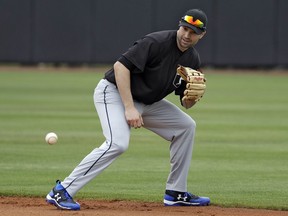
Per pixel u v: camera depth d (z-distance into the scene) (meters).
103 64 108.06
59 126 51.75
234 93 79.88
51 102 68.44
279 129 51.50
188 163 26.50
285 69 109.31
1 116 57.41
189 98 25.41
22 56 105.75
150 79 24.72
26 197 28.39
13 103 67.31
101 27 104.50
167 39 24.39
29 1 104.81
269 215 25.03
